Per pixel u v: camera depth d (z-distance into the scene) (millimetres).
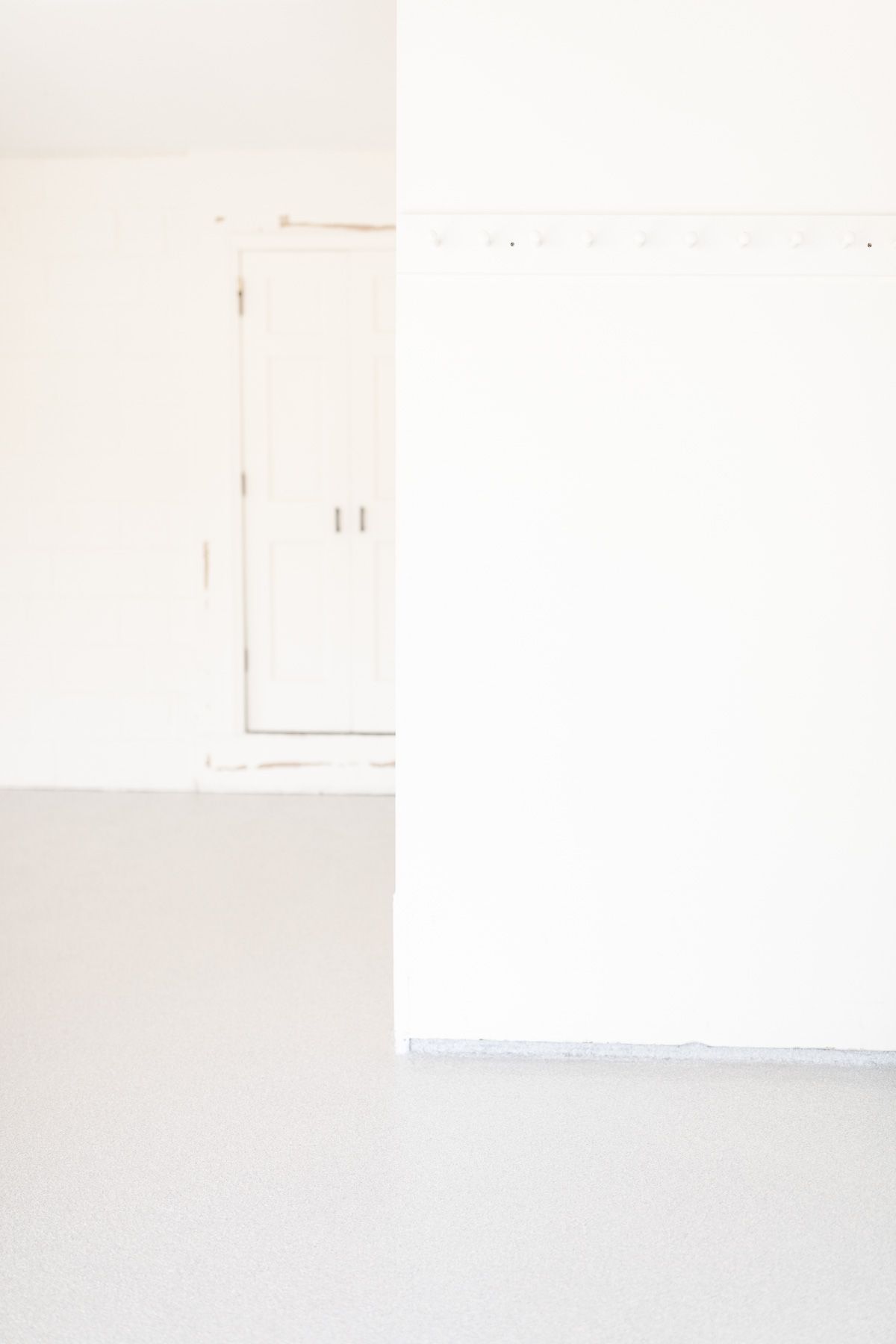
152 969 2721
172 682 4719
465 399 2080
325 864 3658
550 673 2129
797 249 2043
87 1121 1975
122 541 4672
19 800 4551
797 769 2137
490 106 2033
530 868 2172
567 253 2051
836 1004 2184
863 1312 1491
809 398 2064
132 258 4570
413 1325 1455
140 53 3605
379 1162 1844
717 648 2115
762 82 2014
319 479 4664
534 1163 1843
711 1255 1605
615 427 2078
